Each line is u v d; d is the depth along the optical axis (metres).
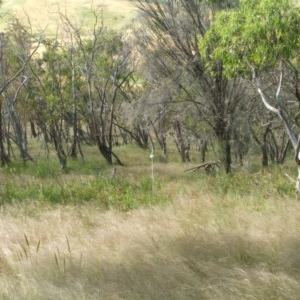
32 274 6.03
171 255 6.23
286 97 15.36
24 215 10.76
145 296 5.12
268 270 5.57
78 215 10.41
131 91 32.06
